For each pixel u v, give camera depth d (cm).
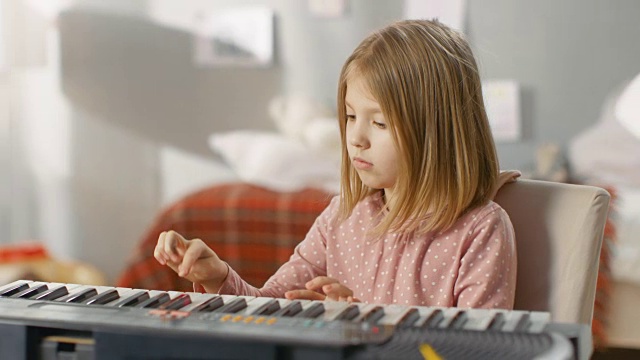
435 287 137
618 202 332
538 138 416
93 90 442
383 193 149
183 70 439
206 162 437
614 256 309
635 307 303
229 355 83
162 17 439
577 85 414
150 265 310
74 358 89
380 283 142
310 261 152
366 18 432
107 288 106
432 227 137
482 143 142
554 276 136
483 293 131
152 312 93
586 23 414
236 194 324
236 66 437
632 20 410
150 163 441
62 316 91
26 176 446
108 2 439
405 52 136
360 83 136
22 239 448
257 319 90
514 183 144
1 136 445
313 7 434
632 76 410
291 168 411
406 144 135
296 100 434
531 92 418
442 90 137
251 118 437
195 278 127
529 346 83
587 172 396
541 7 417
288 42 436
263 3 436
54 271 382
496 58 421
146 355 85
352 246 148
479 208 138
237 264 319
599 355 300
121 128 442
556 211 138
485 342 84
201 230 321
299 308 96
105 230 445
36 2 439
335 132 416
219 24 437
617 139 400
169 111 440
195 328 86
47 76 443
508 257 134
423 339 85
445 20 424
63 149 444
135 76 441
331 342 81
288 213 317
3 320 91
